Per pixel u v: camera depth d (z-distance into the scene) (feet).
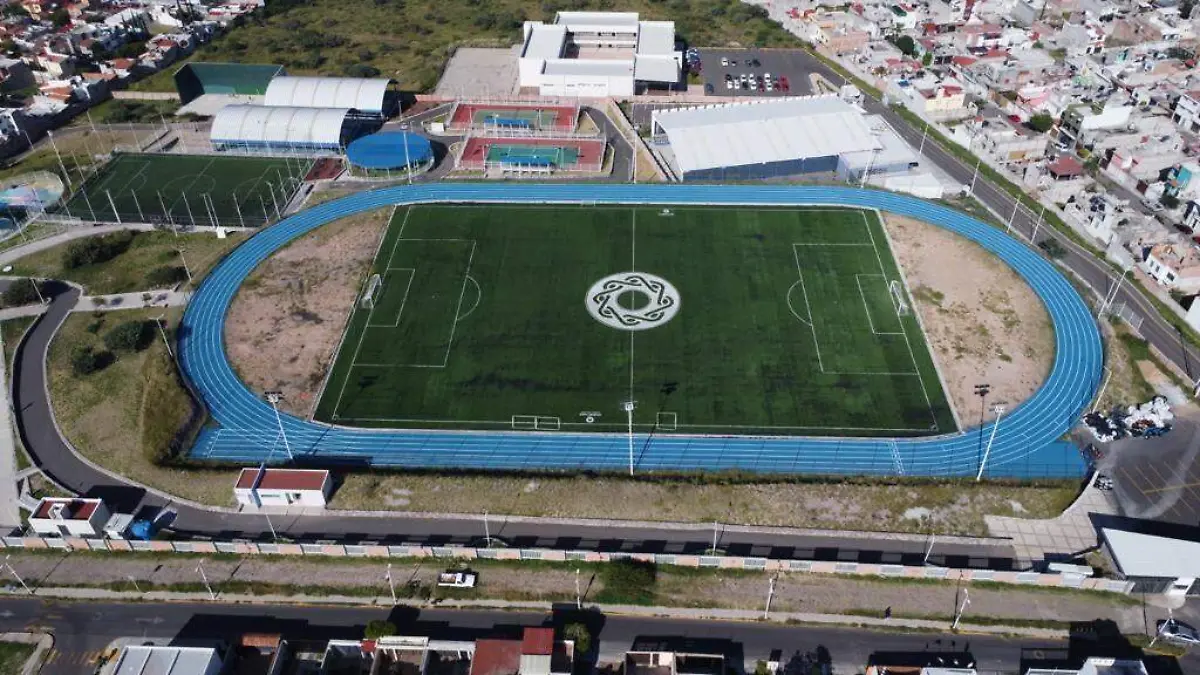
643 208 489.67
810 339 389.80
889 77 645.92
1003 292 420.36
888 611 273.54
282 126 556.51
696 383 366.63
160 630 269.64
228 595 280.51
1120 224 462.60
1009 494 314.35
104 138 583.58
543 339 391.45
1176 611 274.16
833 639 266.16
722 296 417.69
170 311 409.69
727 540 299.38
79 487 320.50
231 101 645.51
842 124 547.49
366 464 329.93
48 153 563.48
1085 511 309.01
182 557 293.02
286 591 280.92
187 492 318.04
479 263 442.50
